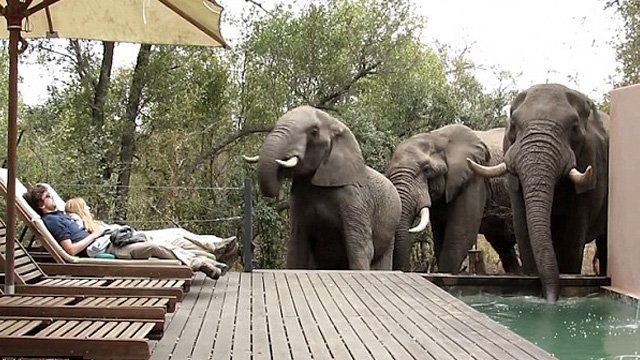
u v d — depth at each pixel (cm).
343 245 1139
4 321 462
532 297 1034
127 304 530
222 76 1655
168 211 1524
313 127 1079
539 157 1024
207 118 1644
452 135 1381
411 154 1333
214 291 734
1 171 709
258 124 1698
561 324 846
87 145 1440
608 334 788
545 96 1066
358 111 1686
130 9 703
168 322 571
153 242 741
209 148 1633
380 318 610
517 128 1068
